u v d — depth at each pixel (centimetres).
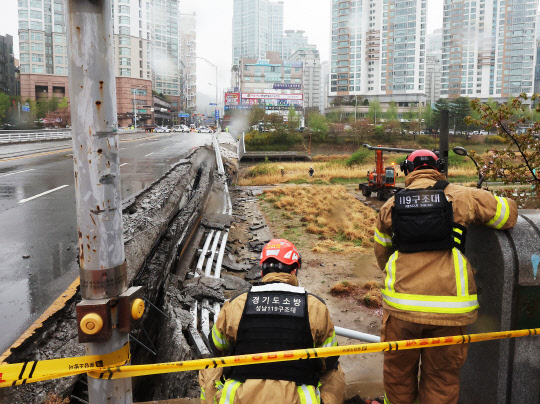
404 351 234
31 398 309
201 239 1204
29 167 2025
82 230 192
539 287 245
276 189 2817
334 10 15412
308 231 1636
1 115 8981
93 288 193
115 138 196
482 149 6906
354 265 1223
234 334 203
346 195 2795
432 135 9138
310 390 192
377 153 2745
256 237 1507
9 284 611
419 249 224
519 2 14825
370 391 347
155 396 455
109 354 196
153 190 1186
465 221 229
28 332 429
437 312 217
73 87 189
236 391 190
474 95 15525
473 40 15288
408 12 14338
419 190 233
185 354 492
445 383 228
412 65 14612
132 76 13025
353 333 382
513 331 228
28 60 13062
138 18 13062
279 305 203
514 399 251
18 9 12875
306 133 8806
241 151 4744
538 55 19250
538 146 741
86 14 185
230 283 916
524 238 245
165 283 712
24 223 980
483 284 264
